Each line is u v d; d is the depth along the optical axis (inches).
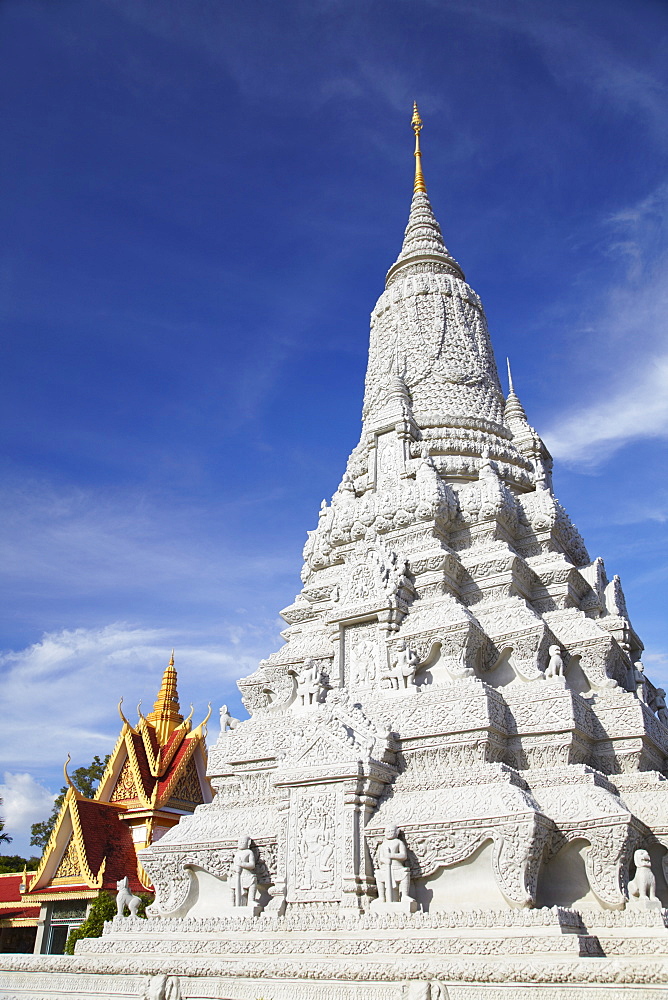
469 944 547.5
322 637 936.9
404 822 660.7
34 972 714.2
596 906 613.0
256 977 585.9
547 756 725.3
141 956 673.0
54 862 1284.4
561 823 636.1
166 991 597.6
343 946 588.4
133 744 1390.3
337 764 695.7
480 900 617.0
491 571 921.5
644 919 574.9
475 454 1109.1
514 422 1327.5
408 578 919.0
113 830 1315.2
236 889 711.7
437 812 657.6
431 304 1243.2
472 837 625.9
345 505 1051.3
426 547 940.0
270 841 728.3
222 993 596.1
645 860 604.7
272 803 799.7
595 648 847.7
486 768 679.7
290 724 834.2
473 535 981.2
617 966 484.4
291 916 657.0
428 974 528.1
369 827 675.4
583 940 532.1
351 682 864.9
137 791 1344.7
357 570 911.7
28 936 1469.0
